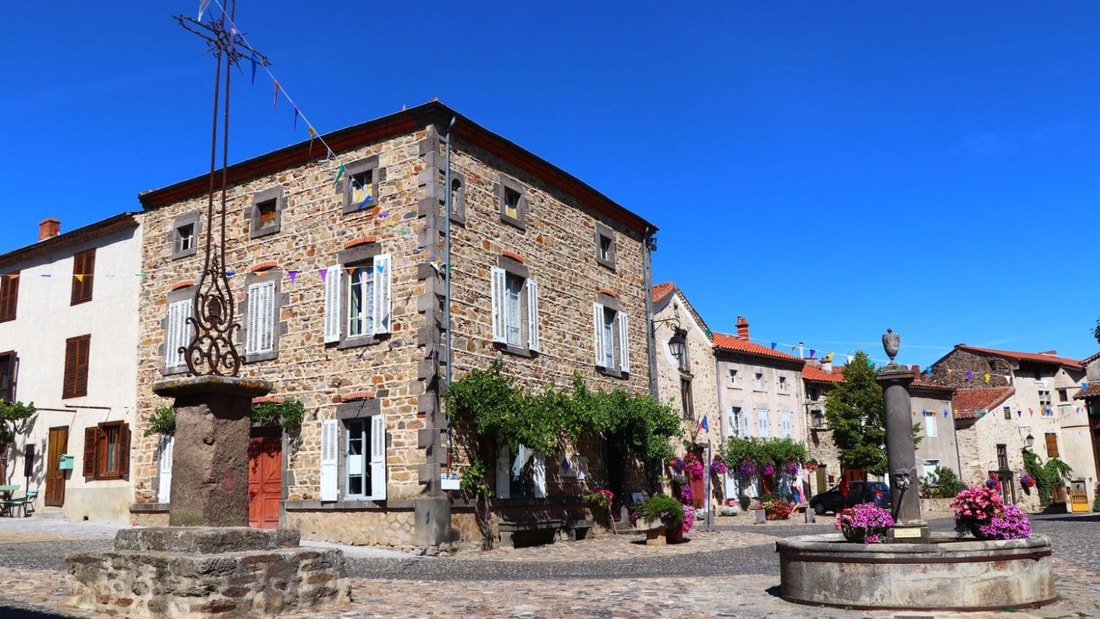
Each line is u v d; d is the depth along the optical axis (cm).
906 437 997
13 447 2161
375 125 1689
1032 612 837
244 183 1877
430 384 1539
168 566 755
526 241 1859
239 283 1841
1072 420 4084
